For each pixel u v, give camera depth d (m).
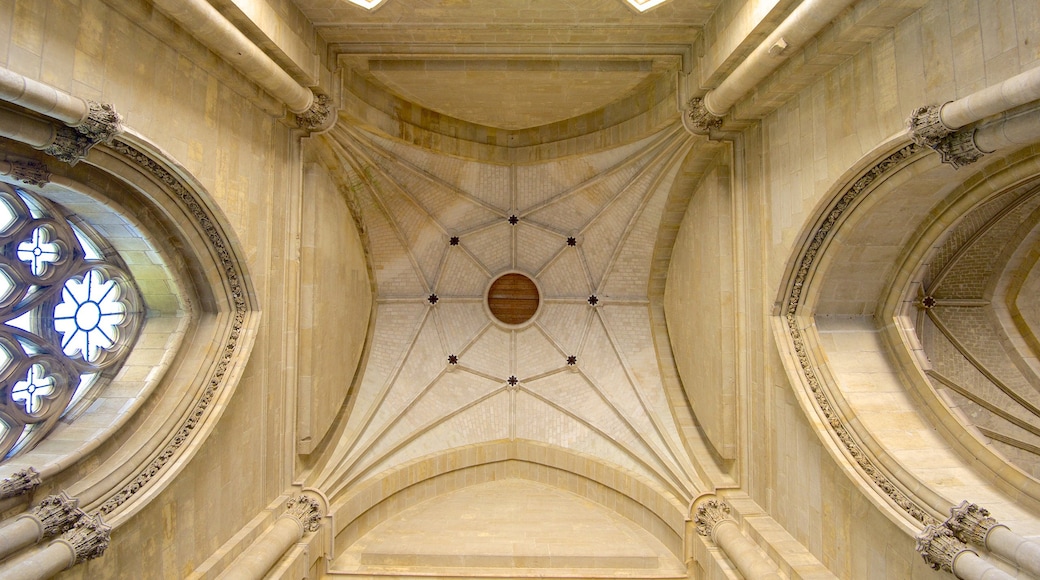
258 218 10.89
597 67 13.10
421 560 13.17
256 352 11.06
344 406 14.82
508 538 13.96
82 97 7.08
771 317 10.97
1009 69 6.28
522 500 15.74
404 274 16.69
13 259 7.89
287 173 12.06
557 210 16.39
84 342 9.20
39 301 8.35
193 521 9.48
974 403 12.61
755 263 11.73
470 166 15.63
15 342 7.92
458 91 14.07
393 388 15.93
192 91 9.07
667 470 14.38
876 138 8.24
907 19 7.75
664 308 16.39
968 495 8.20
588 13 11.56
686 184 14.05
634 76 13.38
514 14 11.59
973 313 12.60
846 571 9.27
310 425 12.80
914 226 9.58
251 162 10.70
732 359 12.52
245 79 10.23
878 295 10.61
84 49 7.12
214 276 10.20
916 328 12.90
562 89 13.99
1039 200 11.14
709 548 12.01
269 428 11.80
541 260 17.11
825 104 9.43
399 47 12.52
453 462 16.00
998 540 6.93
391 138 14.02
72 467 7.92
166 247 9.70
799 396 10.05
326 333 13.52
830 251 9.95
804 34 8.59
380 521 14.77
